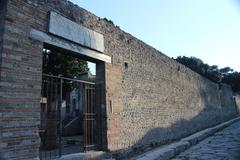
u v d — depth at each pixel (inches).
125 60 403.5
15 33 241.8
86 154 303.1
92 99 350.6
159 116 498.9
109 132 340.8
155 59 515.2
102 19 357.4
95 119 345.7
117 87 373.1
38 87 253.6
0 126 218.2
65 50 295.6
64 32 288.7
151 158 327.0
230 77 1850.4
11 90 230.5
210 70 1582.2
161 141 490.3
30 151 237.0
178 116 604.1
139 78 439.8
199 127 766.5
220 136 618.5
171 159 366.0
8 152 220.1
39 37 262.7
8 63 231.9
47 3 277.6
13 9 243.6
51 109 310.5
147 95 461.1
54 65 716.0
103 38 353.4
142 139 422.3
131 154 384.2
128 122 390.6
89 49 325.7
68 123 768.3
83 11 323.3
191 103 723.4
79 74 762.8
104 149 334.0
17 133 229.1
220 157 343.9
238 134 621.0
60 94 294.0
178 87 630.5
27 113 239.8
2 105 221.6
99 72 354.0
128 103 397.4
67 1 302.7
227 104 1288.1
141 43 463.8
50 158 289.3
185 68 710.5
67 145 515.5
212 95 998.4
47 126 395.5
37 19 264.5
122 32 404.8
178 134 585.0
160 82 524.4
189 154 390.0
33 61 253.4
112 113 352.5
